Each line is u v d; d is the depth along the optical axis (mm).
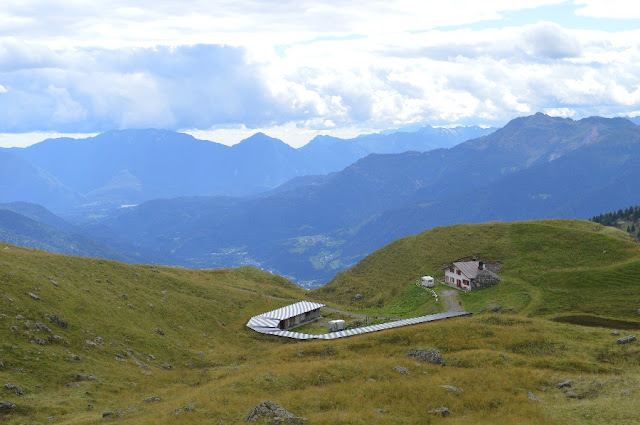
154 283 109562
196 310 100375
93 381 52688
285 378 50469
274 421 36031
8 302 62344
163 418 37781
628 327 78562
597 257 122750
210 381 57812
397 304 125812
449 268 130750
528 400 43125
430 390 45031
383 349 69812
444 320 88938
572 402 42312
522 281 116125
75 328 65000
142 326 78750
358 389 45562
